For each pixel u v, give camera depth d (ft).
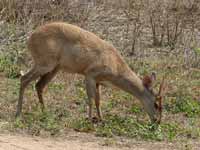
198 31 89.40
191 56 80.53
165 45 84.64
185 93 69.15
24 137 52.29
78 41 59.31
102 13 91.09
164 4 92.12
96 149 50.52
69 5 87.56
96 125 57.88
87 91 59.57
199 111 64.69
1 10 84.94
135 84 60.44
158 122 59.31
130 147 52.29
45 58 58.80
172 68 77.36
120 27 88.02
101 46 59.98
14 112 59.67
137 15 88.28
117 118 60.18
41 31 59.06
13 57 75.36
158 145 53.47
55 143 51.13
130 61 77.87
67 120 58.44
